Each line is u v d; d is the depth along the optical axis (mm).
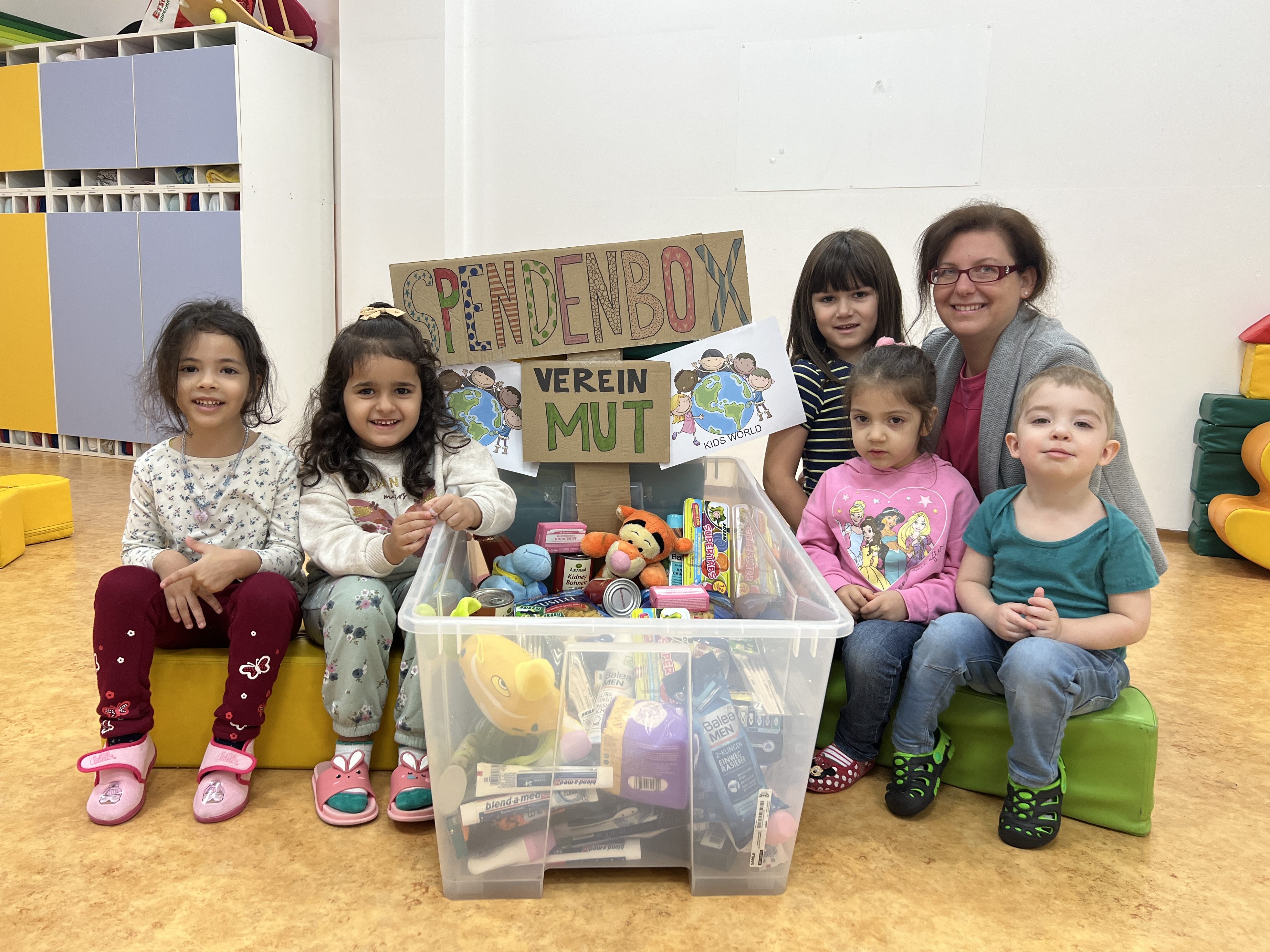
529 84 2879
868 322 1395
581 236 2918
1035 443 1013
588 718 885
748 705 880
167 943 771
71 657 1400
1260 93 2189
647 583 1254
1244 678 1447
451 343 1317
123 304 3104
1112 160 2326
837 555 1236
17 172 3230
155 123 2945
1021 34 2354
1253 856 954
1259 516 2045
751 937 804
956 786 1105
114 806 959
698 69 2691
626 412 1307
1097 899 872
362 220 3061
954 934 812
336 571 1084
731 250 1288
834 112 2568
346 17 2951
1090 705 997
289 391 3139
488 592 1107
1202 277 2303
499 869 855
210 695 1079
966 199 2477
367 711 1030
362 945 778
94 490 2670
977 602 1067
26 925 787
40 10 3504
